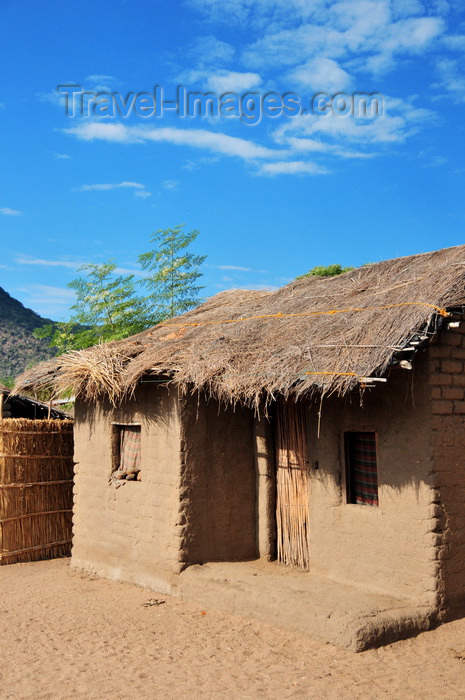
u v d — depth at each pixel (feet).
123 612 28.68
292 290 38.01
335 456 28.58
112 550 34.71
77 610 29.50
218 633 25.14
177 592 30.45
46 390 37.96
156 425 32.58
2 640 25.90
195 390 31.94
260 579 28.50
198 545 31.37
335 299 32.04
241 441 33.83
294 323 31.09
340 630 22.75
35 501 40.75
